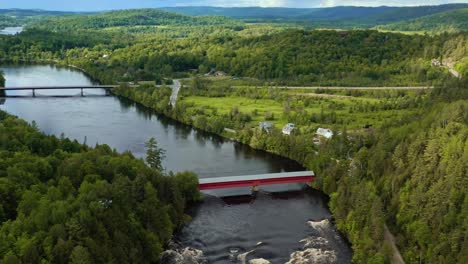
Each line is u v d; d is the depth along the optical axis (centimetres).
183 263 15012
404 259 14775
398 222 16200
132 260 13500
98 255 12431
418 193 15950
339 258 15538
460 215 14250
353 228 16250
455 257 13450
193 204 19450
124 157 18650
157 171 19275
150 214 15662
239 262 15212
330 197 19762
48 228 12850
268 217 18462
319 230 17438
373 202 16175
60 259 11975
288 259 15450
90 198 14188
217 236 16850
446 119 19500
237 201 19925
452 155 16425
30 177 15688
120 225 14025
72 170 16512
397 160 18525
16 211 14275
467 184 15162
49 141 19638
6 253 11831
